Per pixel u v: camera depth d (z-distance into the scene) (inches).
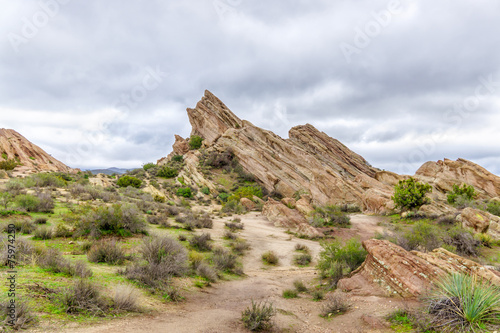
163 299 272.7
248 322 228.5
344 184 1935.3
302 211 1432.1
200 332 195.8
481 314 171.0
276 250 818.2
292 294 370.6
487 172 1870.1
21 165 2281.0
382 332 201.5
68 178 1963.6
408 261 309.3
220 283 423.5
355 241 489.1
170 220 1015.6
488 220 814.5
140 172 2765.7
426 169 2363.4
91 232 564.1
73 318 174.6
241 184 2519.7
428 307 207.2
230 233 898.7
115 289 255.9
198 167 2755.9
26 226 552.7
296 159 2667.3
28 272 255.0
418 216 1185.4
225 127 3422.7
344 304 280.5
